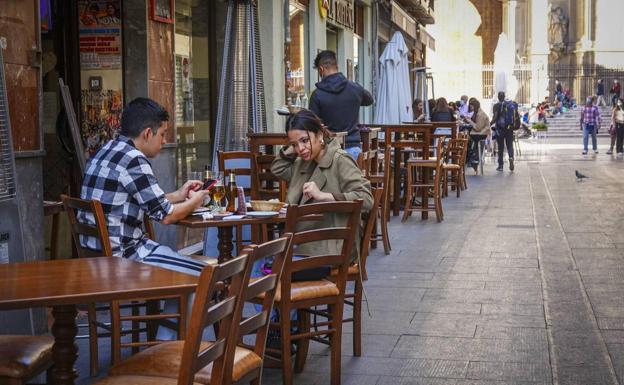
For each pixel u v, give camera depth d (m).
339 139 10.73
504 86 35.88
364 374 6.22
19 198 7.09
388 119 21.09
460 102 30.97
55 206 8.15
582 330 7.32
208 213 6.38
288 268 5.48
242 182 9.21
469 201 17.48
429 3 37.72
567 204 16.64
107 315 8.08
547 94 60.69
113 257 4.82
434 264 10.41
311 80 17.36
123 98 9.97
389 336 7.20
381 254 11.19
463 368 6.33
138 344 5.92
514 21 60.78
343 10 20.48
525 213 15.28
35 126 7.36
